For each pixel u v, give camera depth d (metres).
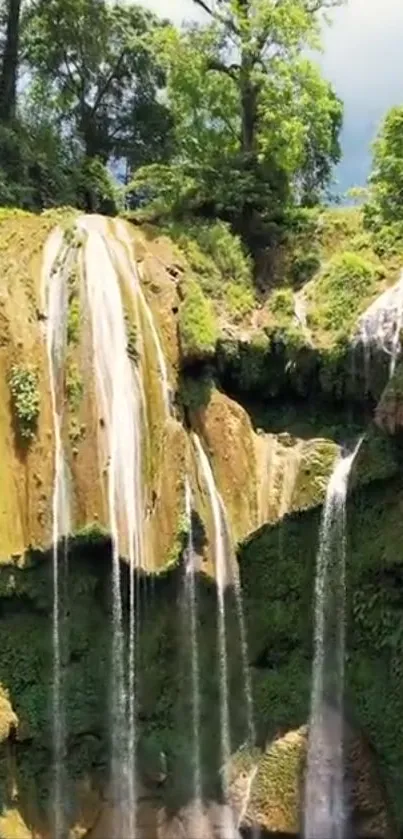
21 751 17.47
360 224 23.59
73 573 17.66
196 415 19.77
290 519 18.67
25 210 26.22
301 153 26.70
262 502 19.03
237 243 22.66
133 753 18.11
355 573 18.38
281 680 18.92
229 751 18.66
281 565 18.81
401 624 18.00
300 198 31.95
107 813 17.81
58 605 17.58
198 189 24.08
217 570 18.42
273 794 18.09
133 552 17.77
